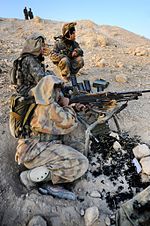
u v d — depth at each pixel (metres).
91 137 4.33
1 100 5.18
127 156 4.19
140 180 3.88
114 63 7.75
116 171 3.98
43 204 3.48
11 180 3.79
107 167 4.03
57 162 3.63
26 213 3.43
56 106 3.67
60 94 3.92
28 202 3.49
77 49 5.49
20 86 4.00
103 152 4.23
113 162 4.10
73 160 3.64
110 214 3.51
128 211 3.33
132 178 3.91
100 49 9.27
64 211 3.45
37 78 3.92
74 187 3.79
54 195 3.60
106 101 4.17
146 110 5.39
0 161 3.95
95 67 7.38
